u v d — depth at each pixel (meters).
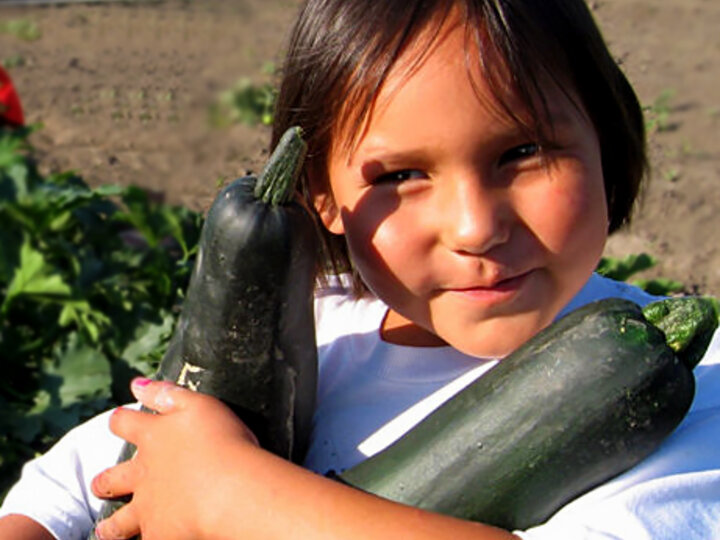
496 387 1.64
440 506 1.64
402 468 1.69
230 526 1.60
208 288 1.71
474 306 1.68
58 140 6.81
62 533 2.07
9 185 4.71
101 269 4.45
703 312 1.59
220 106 6.90
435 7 1.64
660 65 7.11
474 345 1.72
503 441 1.61
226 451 1.67
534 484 1.60
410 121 1.62
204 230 1.72
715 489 1.58
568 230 1.66
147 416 1.77
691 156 5.82
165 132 6.72
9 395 3.98
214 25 9.12
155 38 8.84
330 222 1.92
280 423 1.80
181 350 1.79
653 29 7.99
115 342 3.97
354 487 1.68
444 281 1.69
